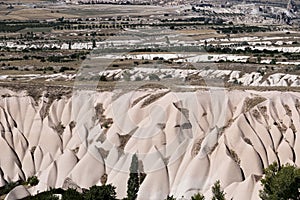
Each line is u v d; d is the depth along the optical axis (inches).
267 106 3599.9
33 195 2807.6
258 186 2677.2
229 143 3284.9
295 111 3595.0
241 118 3415.4
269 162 3289.9
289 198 2103.8
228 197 2797.7
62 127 3890.3
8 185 3449.8
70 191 2464.3
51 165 3432.6
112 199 2372.0
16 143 3887.8
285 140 3412.9
